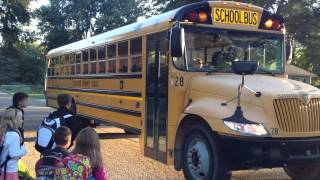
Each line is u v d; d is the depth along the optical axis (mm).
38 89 65438
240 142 6641
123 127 10391
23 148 5945
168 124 8156
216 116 6957
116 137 13672
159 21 8656
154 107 8766
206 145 7180
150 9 40781
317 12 35938
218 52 8141
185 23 7949
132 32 9906
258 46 8398
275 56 8523
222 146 6941
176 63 8062
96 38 12508
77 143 4492
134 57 9789
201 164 7289
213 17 8125
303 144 6805
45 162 4832
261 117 6781
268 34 8508
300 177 7914
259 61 8367
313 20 36000
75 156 4387
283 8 35719
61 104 6496
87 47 13188
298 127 6852
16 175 5926
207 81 7594
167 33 8211
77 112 14055
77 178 4312
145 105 9164
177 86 8039
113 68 11070
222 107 7074
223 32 8188
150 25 9031
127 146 11969
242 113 6816
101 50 11992
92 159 4422
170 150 8102
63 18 69938
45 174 4785
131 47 9969
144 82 9211
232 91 7102
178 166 7934
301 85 7496
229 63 8164
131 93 9891
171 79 8141
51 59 17656
